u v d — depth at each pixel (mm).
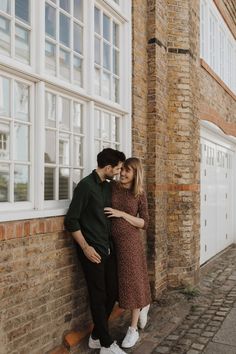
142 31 6023
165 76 6574
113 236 4527
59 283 4070
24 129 3764
